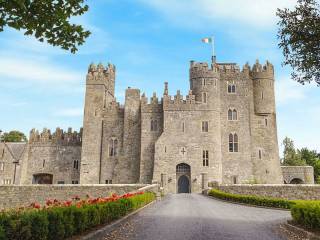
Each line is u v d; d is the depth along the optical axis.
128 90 67.50
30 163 69.50
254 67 66.88
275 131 65.25
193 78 64.50
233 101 64.62
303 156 101.38
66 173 68.31
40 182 70.12
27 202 48.06
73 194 47.50
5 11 12.90
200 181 59.72
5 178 67.94
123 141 65.38
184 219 22.52
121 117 67.06
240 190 43.94
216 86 63.84
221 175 60.97
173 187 59.47
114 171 64.25
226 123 63.81
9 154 69.06
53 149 69.69
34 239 11.93
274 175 63.19
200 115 62.44
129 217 22.70
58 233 13.23
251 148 63.78
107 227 17.53
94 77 68.25
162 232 17.59
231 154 62.59
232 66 66.38
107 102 70.69
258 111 65.00
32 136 70.81
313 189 41.25
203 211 27.83
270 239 16.28
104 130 66.81
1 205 48.53
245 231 18.33
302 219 18.97
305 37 17.06
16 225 11.25
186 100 63.00
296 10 17.39
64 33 14.03
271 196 42.47
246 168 62.06
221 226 19.80
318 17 16.94
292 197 41.69
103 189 47.22
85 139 65.81
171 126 62.12
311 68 17.58
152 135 63.88
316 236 15.34
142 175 62.16
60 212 13.70
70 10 13.89
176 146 61.25
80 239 14.12
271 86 66.25
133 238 16.05
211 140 61.44
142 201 30.39
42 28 13.80
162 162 60.47
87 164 64.81
